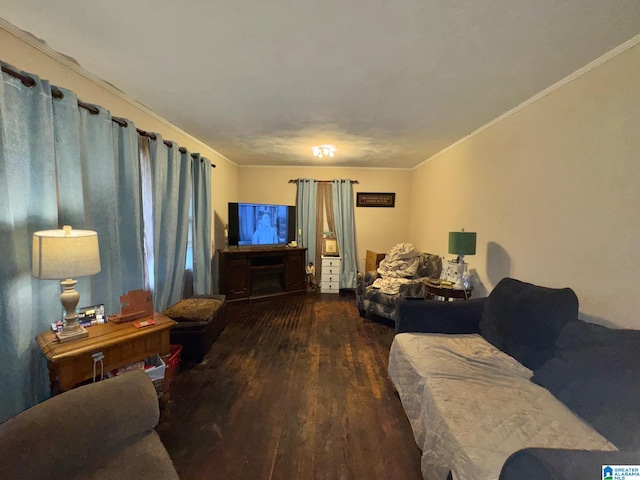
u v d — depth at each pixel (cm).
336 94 222
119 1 126
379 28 143
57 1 127
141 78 200
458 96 222
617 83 157
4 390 137
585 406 123
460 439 114
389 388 221
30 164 150
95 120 191
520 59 170
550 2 124
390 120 279
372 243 548
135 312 187
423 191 471
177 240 314
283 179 535
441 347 190
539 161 213
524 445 110
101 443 102
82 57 174
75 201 171
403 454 160
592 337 138
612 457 77
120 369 179
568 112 188
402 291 343
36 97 148
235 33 149
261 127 308
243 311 404
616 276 157
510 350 182
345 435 172
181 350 251
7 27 142
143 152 248
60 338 149
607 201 162
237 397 207
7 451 86
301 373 241
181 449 160
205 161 365
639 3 123
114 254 206
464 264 296
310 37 151
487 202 281
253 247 461
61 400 102
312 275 527
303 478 144
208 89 216
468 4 125
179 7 130
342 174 537
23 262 144
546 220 206
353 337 318
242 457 155
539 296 177
